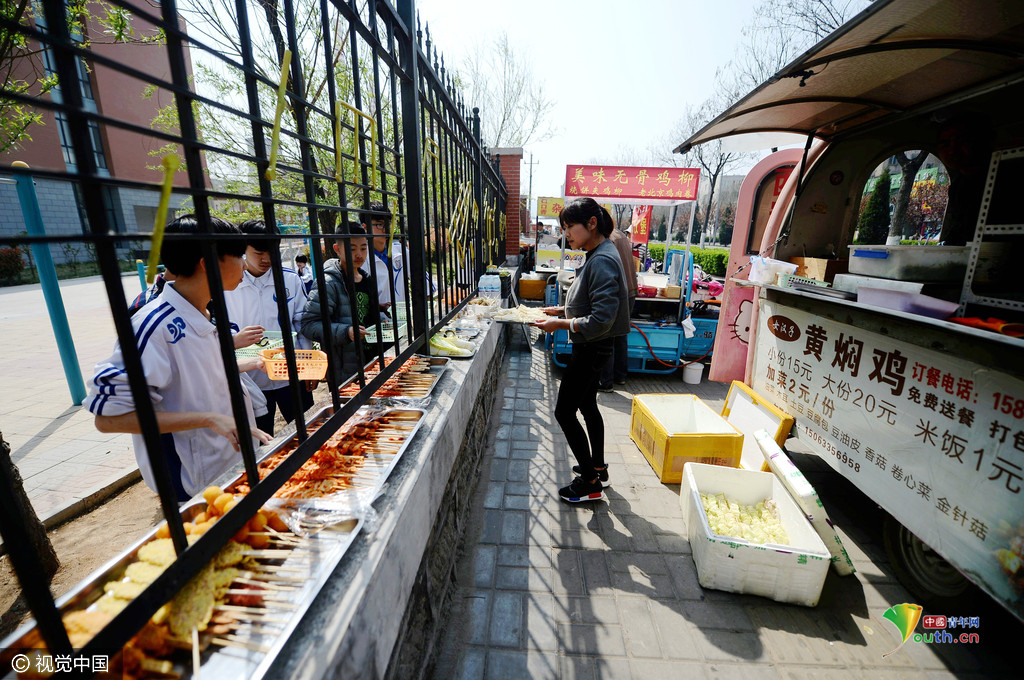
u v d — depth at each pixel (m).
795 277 3.23
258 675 0.91
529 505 3.14
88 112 0.72
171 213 6.04
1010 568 1.72
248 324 2.88
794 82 2.51
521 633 2.15
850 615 2.29
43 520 2.74
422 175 2.87
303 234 1.42
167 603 1.00
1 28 0.60
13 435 3.82
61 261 15.25
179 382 1.71
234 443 1.59
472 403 3.09
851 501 3.27
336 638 1.01
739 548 2.33
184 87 0.93
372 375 2.44
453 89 3.60
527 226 17.12
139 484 3.24
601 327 2.72
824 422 2.82
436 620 2.04
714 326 5.77
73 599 0.95
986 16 1.85
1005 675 2.00
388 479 1.62
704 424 3.79
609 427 4.40
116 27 2.64
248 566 1.18
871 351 2.45
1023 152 2.03
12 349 6.45
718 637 2.16
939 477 2.03
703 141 3.50
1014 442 1.70
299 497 1.46
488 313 4.24
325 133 5.27
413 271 2.92
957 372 1.94
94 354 6.20
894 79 2.55
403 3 2.57
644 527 2.92
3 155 3.55
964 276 2.37
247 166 5.10
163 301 1.67
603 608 2.30
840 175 3.67
